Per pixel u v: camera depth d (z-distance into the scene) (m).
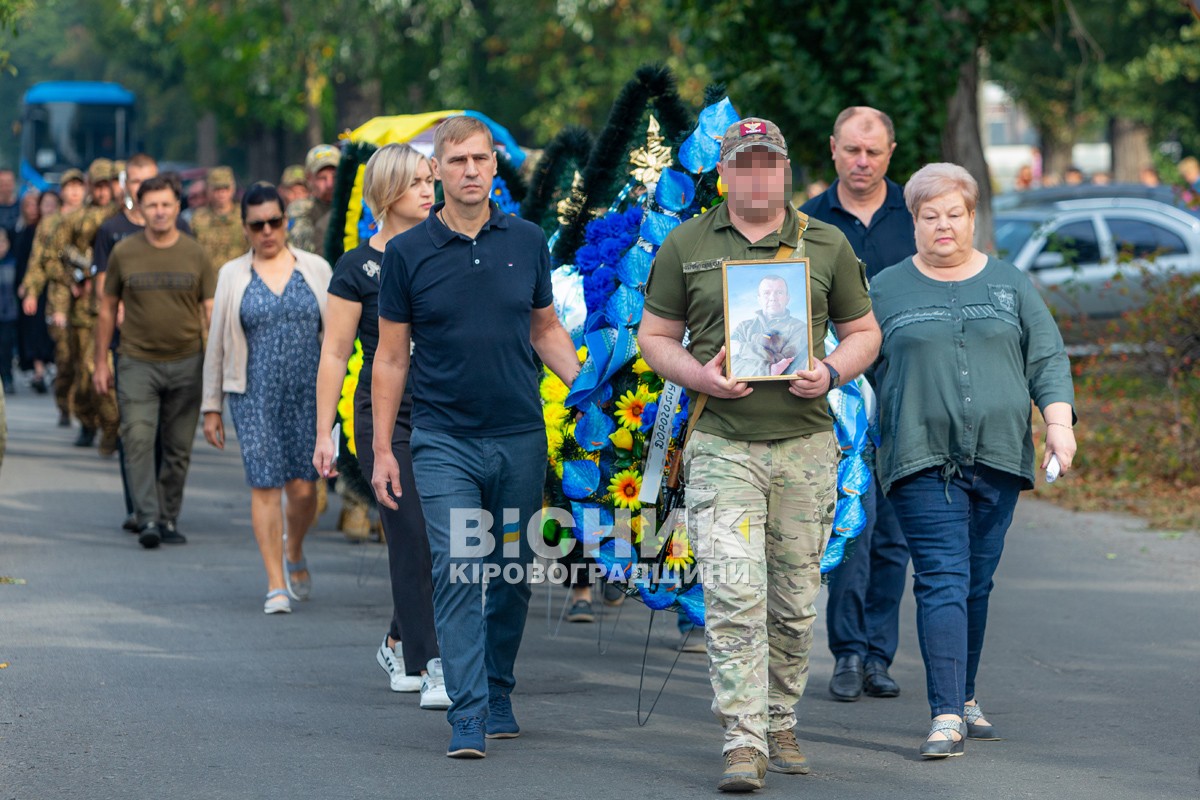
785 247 15.91
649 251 18.58
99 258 33.22
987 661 21.72
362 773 16.34
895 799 15.57
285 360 24.56
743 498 15.78
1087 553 29.53
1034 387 17.34
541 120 108.75
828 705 19.67
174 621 23.89
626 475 18.55
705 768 16.69
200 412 30.80
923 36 39.34
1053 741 17.78
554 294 20.00
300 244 32.66
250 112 129.75
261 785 15.88
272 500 24.62
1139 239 51.88
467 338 16.84
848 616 20.09
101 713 18.58
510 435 17.11
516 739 17.88
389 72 104.38
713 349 15.91
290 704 19.19
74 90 138.12
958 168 17.69
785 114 41.41
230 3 101.44
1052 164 121.00
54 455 42.38
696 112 20.16
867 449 18.42
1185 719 18.66
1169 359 36.03
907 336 17.31
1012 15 42.78
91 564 28.42
